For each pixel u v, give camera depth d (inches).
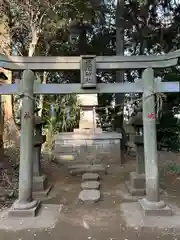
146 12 305.7
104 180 199.9
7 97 290.2
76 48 348.5
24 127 128.8
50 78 358.6
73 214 129.6
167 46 324.8
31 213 123.3
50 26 271.6
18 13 255.6
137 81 132.8
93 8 303.3
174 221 117.7
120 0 313.7
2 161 207.5
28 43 295.7
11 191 155.1
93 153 263.9
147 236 105.0
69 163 253.9
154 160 127.5
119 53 331.3
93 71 129.6
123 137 306.5
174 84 131.3
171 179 196.5
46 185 171.8
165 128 311.0
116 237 104.3
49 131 309.4
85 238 103.6
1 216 125.4
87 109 285.1
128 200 151.0
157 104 132.8
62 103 324.5
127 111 355.3
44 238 104.0
